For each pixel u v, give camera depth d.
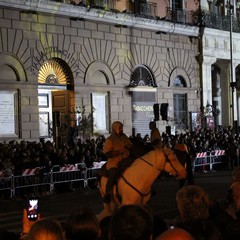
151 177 11.20
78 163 24.92
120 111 35.25
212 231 5.23
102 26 34.44
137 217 4.28
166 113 30.91
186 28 39.66
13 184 21.97
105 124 34.34
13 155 22.66
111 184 11.54
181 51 39.94
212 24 41.75
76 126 31.58
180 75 39.81
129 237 4.22
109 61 34.75
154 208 18.67
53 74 32.16
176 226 5.39
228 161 34.06
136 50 36.56
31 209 6.91
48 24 31.34
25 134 30.19
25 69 30.19
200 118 40.47
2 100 29.28
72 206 19.61
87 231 4.95
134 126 36.12
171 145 30.25
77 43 32.91
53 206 19.67
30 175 22.61
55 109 32.72
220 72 45.47
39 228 4.66
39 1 30.14
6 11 29.34
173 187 25.09
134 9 36.22
